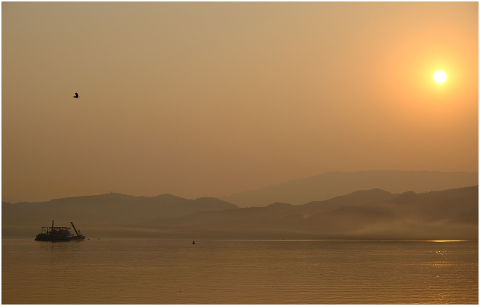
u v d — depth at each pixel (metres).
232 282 125.75
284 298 100.62
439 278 133.62
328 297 101.88
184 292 108.44
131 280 130.62
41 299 101.00
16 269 164.50
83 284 122.06
